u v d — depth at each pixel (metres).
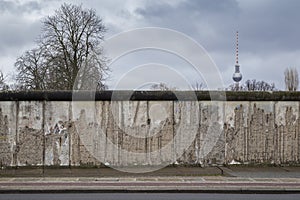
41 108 16.06
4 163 15.93
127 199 11.00
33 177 14.31
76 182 13.35
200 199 11.05
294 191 12.33
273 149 16.50
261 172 15.29
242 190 12.27
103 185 12.82
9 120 15.95
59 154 16.12
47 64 36.25
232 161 16.47
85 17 37.09
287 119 16.53
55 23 36.78
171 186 12.69
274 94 16.47
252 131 16.52
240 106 16.52
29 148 16.02
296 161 16.53
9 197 11.34
